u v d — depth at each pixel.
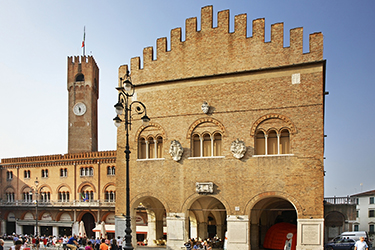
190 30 36.91
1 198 80.75
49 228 75.50
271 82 32.97
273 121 32.53
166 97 37.00
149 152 37.59
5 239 70.69
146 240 48.38
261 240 40.53
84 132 87.75
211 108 34.81
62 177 74.25
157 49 38.31
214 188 33.53
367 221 82.81
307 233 29.97
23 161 79.31
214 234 47.53
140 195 36.62
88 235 72.50
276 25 33.47
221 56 35.19
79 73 90.25
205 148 35.16
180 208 34.59
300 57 32.19
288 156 31.44
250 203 32.09
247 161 32.72
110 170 69.69
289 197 30.94
